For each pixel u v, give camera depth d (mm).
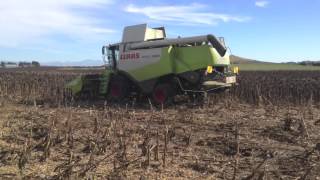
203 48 18656
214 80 19125
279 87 24578
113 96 21453
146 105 19781
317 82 29531
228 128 13648
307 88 24000
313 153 10219
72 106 19469
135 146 10805
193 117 15734
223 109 18125
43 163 9156
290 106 19078
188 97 19969
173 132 11992
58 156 9742
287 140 11883
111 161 9242
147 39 20578
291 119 13852
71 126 12414
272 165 9336
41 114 16625
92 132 12672
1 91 23234
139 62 20344
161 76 19641
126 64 20844
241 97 21312
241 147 10938
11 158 9414
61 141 11125
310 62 116562
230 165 9297
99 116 15891
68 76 40469
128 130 12914
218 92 20281
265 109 18078
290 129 13156
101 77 22156
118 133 12328
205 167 9023
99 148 9898
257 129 13438
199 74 18875
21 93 23484
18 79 33438
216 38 18562
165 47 19438
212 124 14375
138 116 16078
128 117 15789
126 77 21016
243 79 32438
